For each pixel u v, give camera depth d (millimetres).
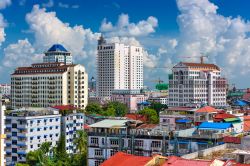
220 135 145750
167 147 148625
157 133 153875
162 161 83125
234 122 185500
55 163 170750
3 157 122875
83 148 186375
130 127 164750
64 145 196875
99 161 159500
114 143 157500
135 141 154375
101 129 162875
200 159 83438
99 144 159875
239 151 90062
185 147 145375
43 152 182375
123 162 85688
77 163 167500
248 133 165375
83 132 192500
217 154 94750
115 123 168250
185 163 75750
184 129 164750
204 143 141500
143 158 86875
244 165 75438
